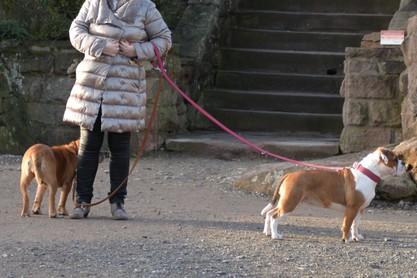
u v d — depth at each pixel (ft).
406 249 32.71
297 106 63.00
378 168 33.47
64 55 56.95
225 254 30.99
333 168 37.55
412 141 44.16
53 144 57.57
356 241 33.96
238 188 46.19
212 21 65.92
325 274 28.68
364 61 54.60
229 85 65.82
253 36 68.54
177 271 28.48
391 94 54.13
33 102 57.77
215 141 56.70
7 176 47.80
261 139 57.72
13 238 32.81
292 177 33.71
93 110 36.06
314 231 35.81
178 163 53.72
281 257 30.81
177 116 59.26
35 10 60.18
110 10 36.14
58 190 44.29
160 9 65.46
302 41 67.87
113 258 29.96
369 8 69.56
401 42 52.70
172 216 38.40
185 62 60.39
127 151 37.27
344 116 55.21
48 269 28.40
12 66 57.72
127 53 35.96
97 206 40.52
